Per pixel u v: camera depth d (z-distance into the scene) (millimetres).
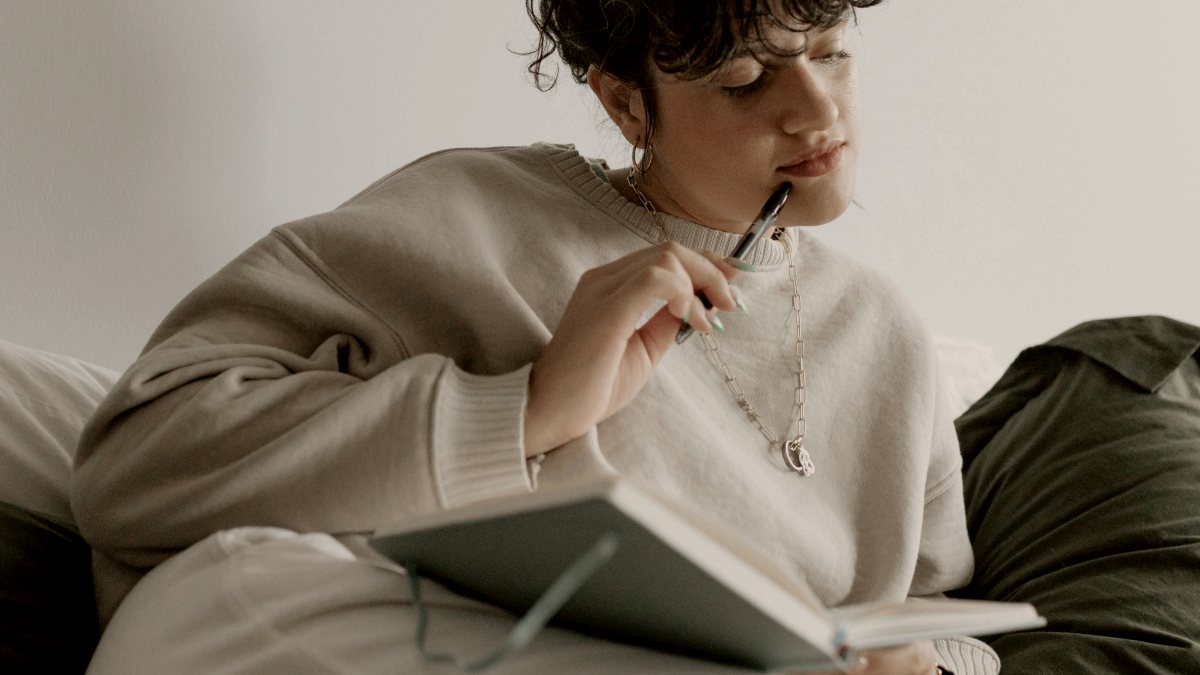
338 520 892
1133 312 2188
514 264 1160
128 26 1481
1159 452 1348
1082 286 2156
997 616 675
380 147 1656
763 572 585
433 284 1096
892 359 1304
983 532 1426
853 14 1096
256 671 677
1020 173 2105
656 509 530
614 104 1215
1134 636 1136
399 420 907
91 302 1481
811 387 1231
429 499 891
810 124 1044
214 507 888
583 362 937
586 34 1165
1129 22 2143
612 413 1046
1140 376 1446
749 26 994
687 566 533
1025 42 2088
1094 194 2150
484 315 1087
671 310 951
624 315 936
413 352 1088
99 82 1470
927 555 1316
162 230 1521
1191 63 2178
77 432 1226
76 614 1000
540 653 653
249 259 1089
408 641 667
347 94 1631
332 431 897
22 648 918
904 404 1275
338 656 664
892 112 2020
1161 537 1247
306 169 1611
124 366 1506
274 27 1574
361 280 1104
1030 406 1527
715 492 1090
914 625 639
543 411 943
